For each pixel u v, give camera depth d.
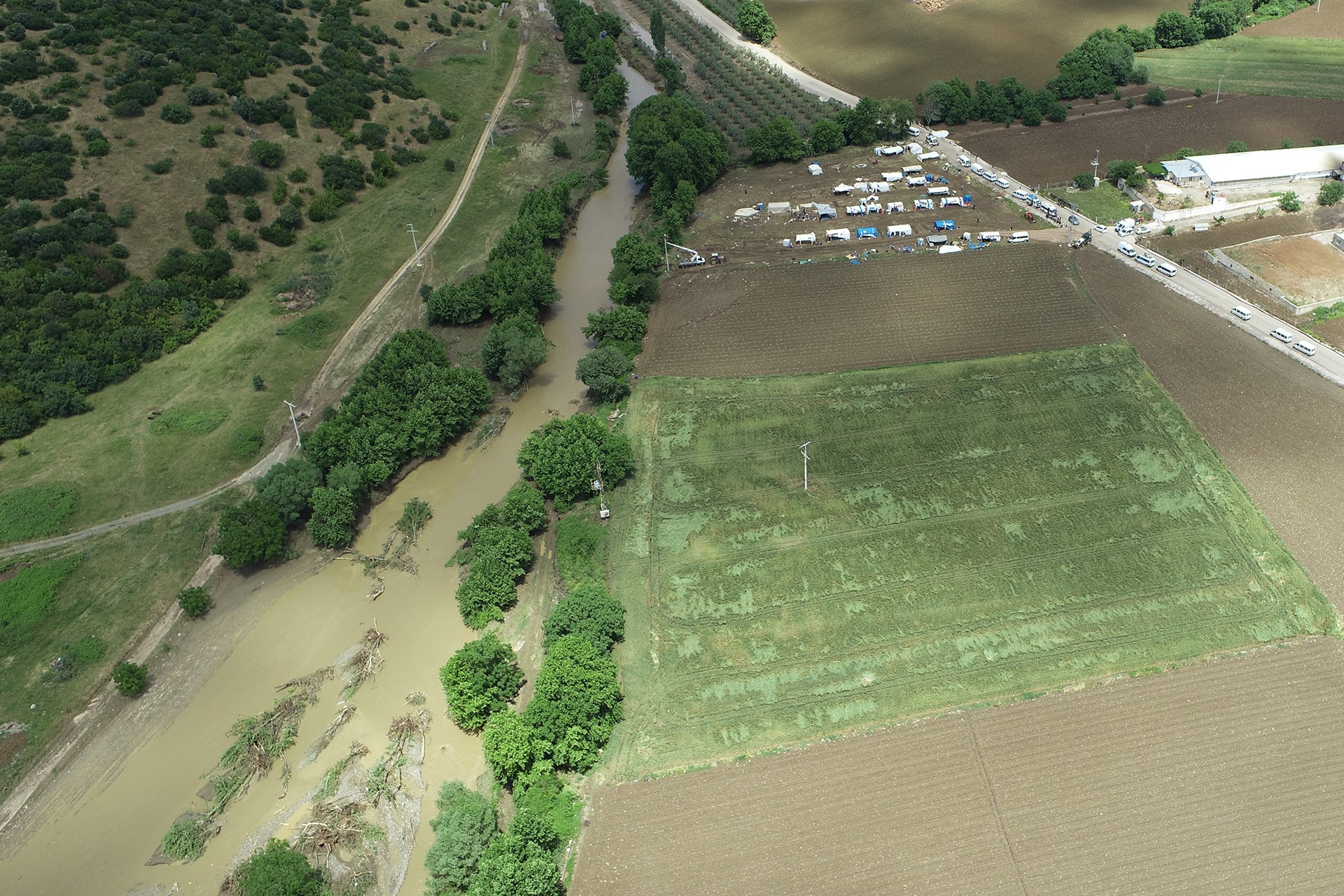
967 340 181.50
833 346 183.00
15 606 139.25
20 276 186.62
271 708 127.88
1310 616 126.81
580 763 113.62
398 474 165.12
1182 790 107.81
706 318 194.50
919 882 100.94
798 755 114.50
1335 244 199.38
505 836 101.69
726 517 147.62
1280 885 98.69
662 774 113.56
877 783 110.69
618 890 101.88
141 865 110.69
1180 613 128.25
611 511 151.12
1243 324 179.50
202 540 151.38
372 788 115.94
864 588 134.38
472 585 136.62
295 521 152.25
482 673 119.31
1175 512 142.50
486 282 198.38
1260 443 153.62
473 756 119.56
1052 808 106.88
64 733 126.19
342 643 136.38
